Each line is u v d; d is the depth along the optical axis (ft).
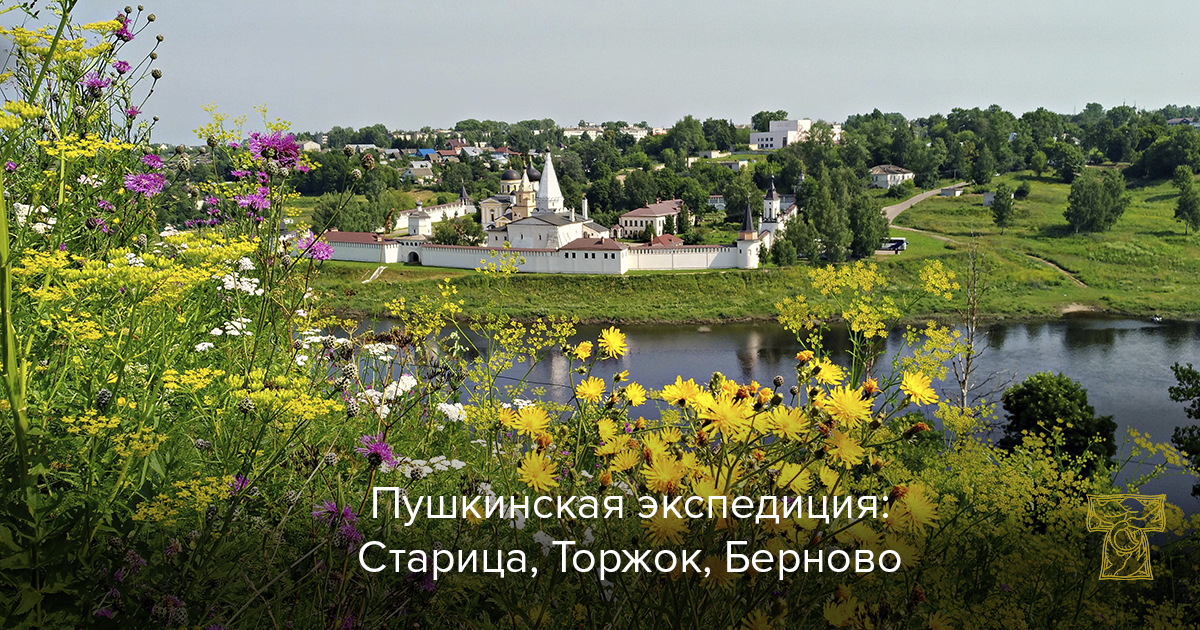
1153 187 403.34
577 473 11.16
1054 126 615.98
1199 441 60.08
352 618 11.24
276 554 12.80
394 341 21.90
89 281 13.89
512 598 10.05
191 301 18.94
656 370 160.97
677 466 8.43
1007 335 184.34
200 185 22.99
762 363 167.22
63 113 20.44
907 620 9.37
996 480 18.28
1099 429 60.90
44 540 11.03
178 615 10.61
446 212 422.82
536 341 23.61
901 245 290.56
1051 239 299.17
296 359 19.34
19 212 17.79
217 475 14.74
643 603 8.96
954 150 516.32
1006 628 12.91
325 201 291.58
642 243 320.29
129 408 14.37
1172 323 197.77
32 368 14.32
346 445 16.57
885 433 14.43
